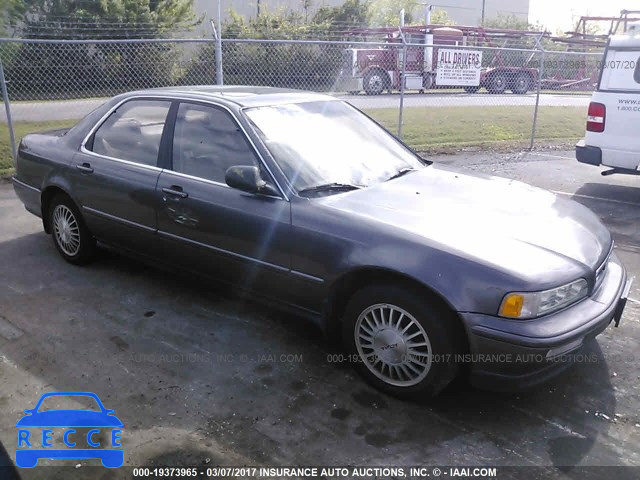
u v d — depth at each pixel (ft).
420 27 68.95
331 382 11.24
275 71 54.75
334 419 10.16
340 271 10.73
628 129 24.29
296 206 11.39
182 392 10.82
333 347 12.50
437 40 68.95
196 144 13.20
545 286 9.50
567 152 37.06
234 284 12.82
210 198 12.48
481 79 68.95
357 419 10.16
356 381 11.29
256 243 11.87
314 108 14.21
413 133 40.57
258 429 9.86
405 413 10.36
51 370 11.44
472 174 14.40
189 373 11.43
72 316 13.61
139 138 14.35
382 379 10.82
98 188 14.82
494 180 13.97
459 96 61.46
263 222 11.68
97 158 15.05
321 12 86.48
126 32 68.39
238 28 73.67
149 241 14.08
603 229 12.28
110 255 17.31
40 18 64.90
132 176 14.02
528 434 9.87
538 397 10.92
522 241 10.50
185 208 12.91
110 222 14.84
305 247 11.18
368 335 10.91
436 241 10.08
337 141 13.50
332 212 11.07
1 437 9.59
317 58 56.80
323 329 11.59
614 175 30.25
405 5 110.73
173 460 9.12
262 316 13.79
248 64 53.57
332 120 14.15
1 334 12.75
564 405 10.68
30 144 17.22
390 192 12.17
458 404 10.64
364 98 56.95
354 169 12.89
